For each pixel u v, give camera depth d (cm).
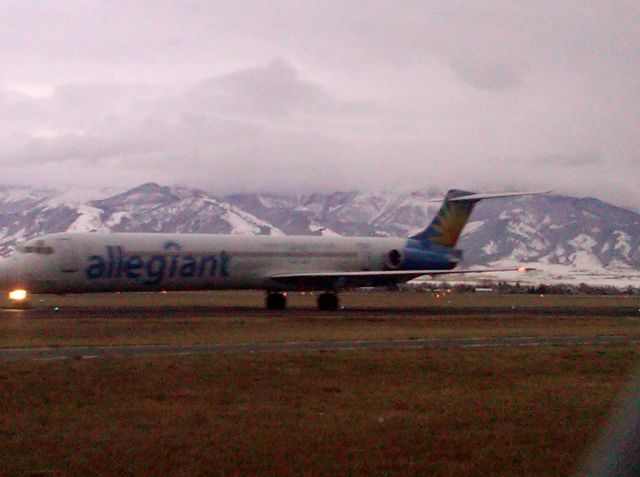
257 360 4034
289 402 2964
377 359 4166
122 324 6234
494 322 7238
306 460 2095
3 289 7631
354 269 9569
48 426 2498
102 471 1983
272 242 9000
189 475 1947
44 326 6012
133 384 3297
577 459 2130
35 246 7762
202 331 5794
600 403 2978
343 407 2872
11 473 1959
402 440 2333
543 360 4262
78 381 3334
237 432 2423
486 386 3409
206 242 8512
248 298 12925
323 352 4441
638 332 6350
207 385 3309
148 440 2306
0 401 2895
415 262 9856
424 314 8375
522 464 2078
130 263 7994
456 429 2498
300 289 9125
